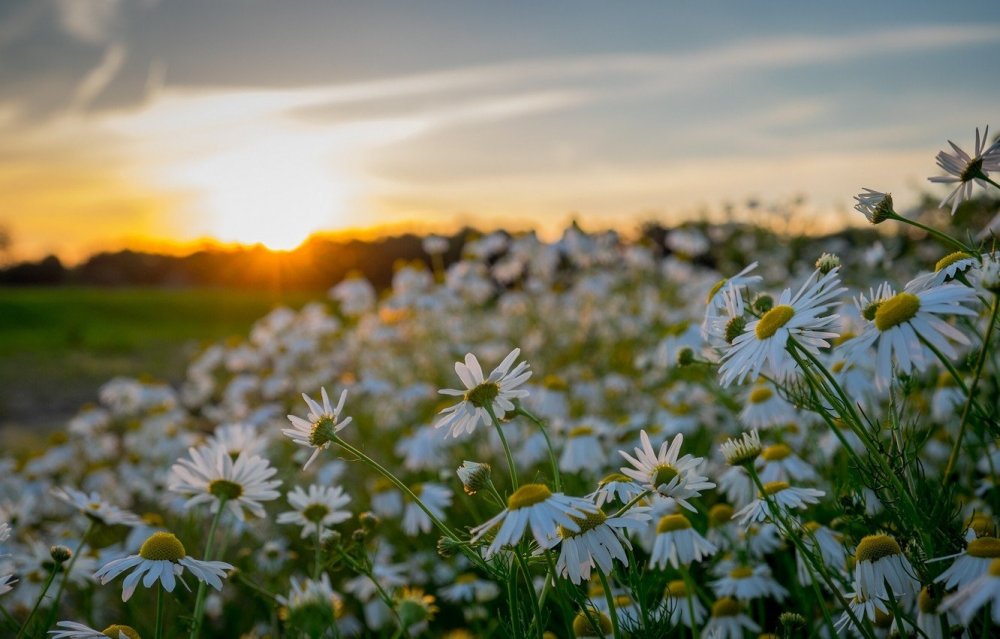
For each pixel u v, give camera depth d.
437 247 1.28
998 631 0.27
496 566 0.27
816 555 0.30
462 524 0.62
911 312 0.25
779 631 0.35
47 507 0.80
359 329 1.20
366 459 0.28
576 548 0.26
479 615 0.47
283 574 0.52
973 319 0.39
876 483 0.29
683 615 0.37
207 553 0.33
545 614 0.36
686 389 0.68
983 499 0.41
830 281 0.27
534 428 0.66
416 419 0.93
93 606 0.52
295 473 0.71
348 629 0.49
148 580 0.30
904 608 0.29
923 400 0.50
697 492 0.27
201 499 0.34
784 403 0.45
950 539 0.27
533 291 1.25
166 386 1.11
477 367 0.28
